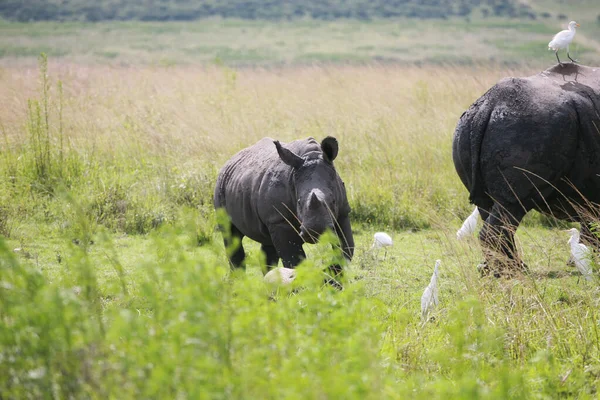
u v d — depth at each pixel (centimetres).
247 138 6009
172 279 1842
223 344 1734
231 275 2084
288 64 19738
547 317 2670
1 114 6688
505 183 3509
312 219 2834
